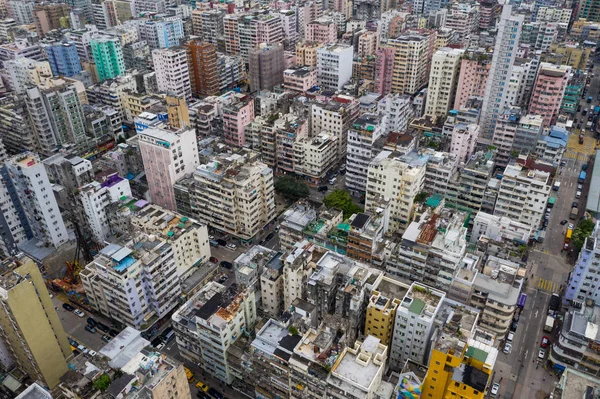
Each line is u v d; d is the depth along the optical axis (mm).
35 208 191000
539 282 190125
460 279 160500
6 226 193375
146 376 117500
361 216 181250
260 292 174750
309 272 162125
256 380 140875
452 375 122875
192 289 181000
